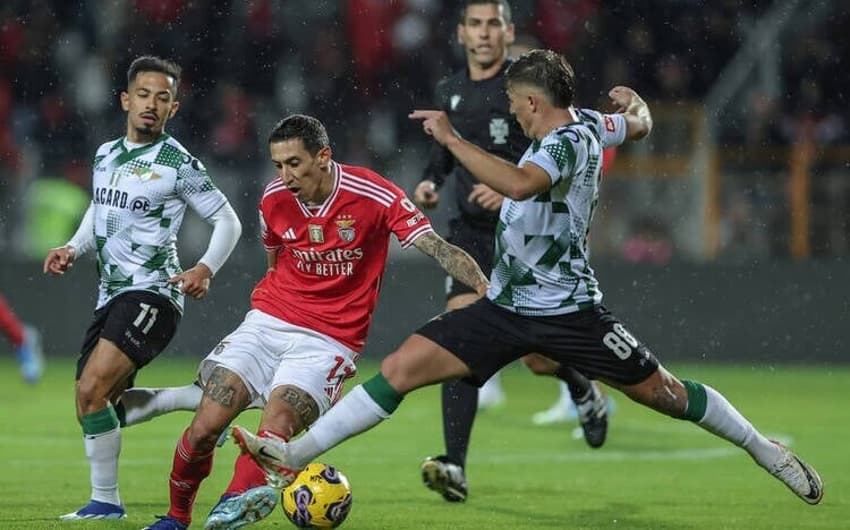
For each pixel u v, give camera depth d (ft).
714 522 74.95
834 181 192.54
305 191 65.36
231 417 65.21
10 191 187.01
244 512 59.36
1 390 155.43
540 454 107.14
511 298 64.69
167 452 105.50
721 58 218.38
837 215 192.85
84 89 208.85
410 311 189.88
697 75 217.97
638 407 148.77
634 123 68.90
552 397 159.33
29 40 211.41
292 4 216.54
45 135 201.26
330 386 66.08
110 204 70.13
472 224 90.27
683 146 191.52
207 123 202.90
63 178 190.90
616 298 190.49
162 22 212.84
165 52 211.20
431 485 79.71
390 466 99.25
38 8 212.64
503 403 151.84
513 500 82.48
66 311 190.80
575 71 217.56
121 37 212.23
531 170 61.00
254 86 209.87
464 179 89.97
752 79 210.59
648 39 218.59
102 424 70.08
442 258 65.46
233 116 203.62
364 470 96.99
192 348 185.57
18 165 192.03
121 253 70.08
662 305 190.60
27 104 206.69
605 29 219.20
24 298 189.37
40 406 139.64
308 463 63.21
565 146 62.13
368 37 214.28
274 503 59.62
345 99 210.38
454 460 80.59
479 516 75.92
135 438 114.83
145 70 70.44
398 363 64.08
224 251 70.13
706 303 191.62
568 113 65.41
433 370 64.44
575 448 111.24
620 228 191.52
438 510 78.02
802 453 109.70
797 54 214.07
